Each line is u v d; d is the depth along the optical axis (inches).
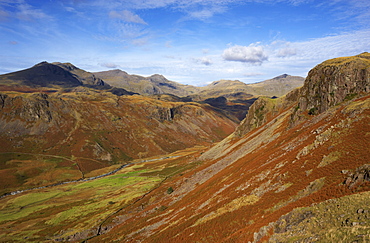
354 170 1350.9
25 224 4756.4
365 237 780.0
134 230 3164.4
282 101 6333.7
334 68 3393.2
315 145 2025.1
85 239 3683.6
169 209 3462.1
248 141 5036.9
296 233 1065.5
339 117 2299.5
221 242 1472.7
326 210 1105.4
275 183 1903.3
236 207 1889.8
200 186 3799.2
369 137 1632.6
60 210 5388.8
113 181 7632.9
